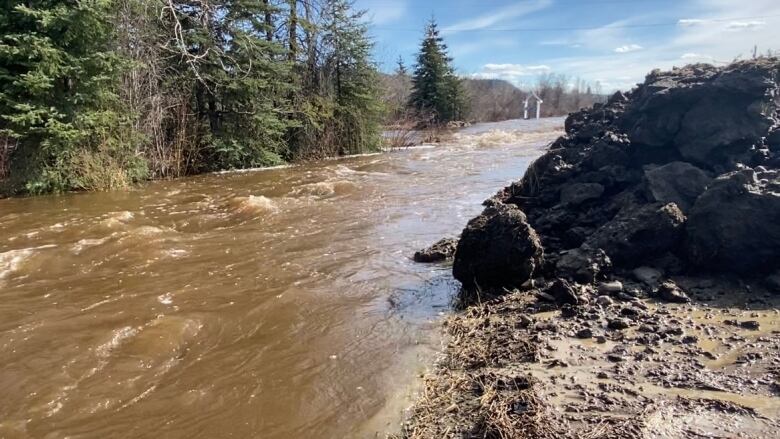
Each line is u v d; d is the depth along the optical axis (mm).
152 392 4109
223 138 18375
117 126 14773
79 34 13469
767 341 4184
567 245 6926
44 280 6848
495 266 5906
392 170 17469
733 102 6840
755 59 7348
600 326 4781
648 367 4004
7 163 14297
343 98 23547
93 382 4266
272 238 8828
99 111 14172
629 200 6770
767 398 3420
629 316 4922
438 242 7859
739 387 3592
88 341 4969
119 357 4676
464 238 6109
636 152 7523
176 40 16875
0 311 5789
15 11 12672
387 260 7441
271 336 5086
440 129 37344
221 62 17844
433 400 3855
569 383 3863
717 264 5484
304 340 4977
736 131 6621
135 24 15812
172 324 5262
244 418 3742
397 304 5820
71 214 10938
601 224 6934
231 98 18469
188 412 3834
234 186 14695
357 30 23219
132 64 14758
